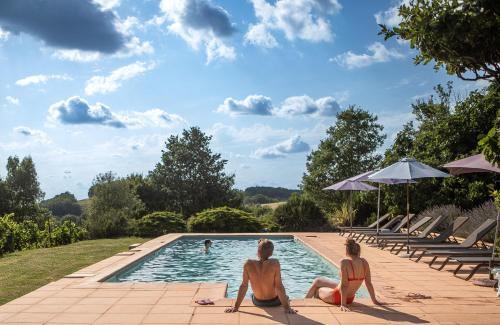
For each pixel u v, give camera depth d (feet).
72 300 25.46
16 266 40.47
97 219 76.33
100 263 40.24
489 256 35.01
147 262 47.50
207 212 78.18
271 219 81.46
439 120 75.87
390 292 27.99
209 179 116.67
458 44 14.75
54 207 181.06
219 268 45.42
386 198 73.87
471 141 67.15
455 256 35.63
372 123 101.45
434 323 20.83
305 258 50.47
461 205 65.16
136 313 22.70
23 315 22.38
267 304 23.66
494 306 24.17
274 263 23.25
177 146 117.91
